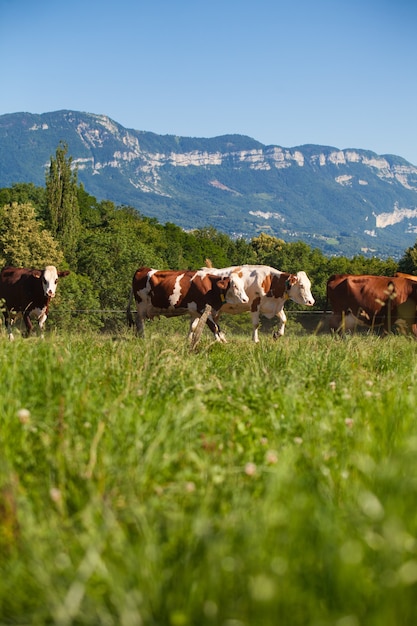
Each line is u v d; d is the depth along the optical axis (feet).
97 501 13.34
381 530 11.92
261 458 18.03
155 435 17.42
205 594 10.72
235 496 13.93
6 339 33.86
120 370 26.30
